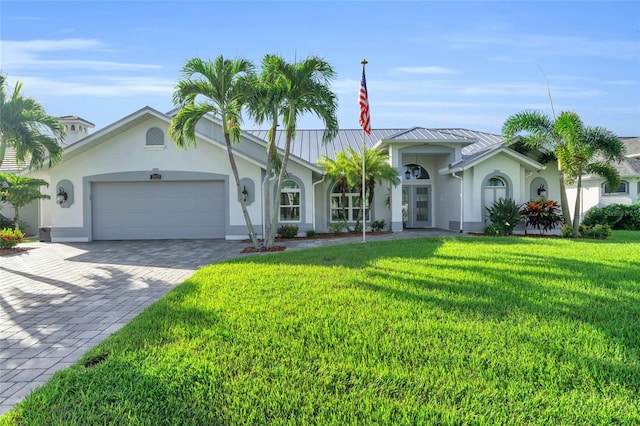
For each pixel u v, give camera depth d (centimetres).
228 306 531
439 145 1819
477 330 430
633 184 2302
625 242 1252
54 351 425
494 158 1714
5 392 336
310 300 555
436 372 336
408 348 385
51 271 895
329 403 292
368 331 430
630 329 434
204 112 1127
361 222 1867
